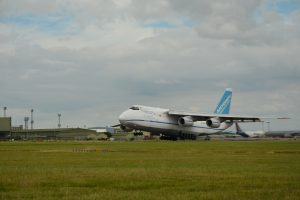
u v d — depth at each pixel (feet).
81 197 46.85
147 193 49.62
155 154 135.13
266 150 160.45
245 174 69.36
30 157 118.93
